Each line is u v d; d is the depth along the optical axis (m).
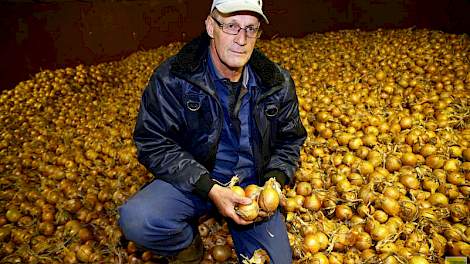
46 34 7.21
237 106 2.09
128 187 3.54
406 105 4.27
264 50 6.95
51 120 5.44
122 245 2.81
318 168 3.38
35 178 3.99
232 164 2.26
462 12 6.54
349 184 2.93
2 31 6.75
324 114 4.02
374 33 7.15
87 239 3.00
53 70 7.35
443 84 4.50
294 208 2.71
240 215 1.95
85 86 6.46
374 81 4.92
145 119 2.14
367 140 3.51
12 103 5.97
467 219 2.52
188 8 8.12
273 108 2.16
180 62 2.03
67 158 4.20
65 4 7.32
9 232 3.16
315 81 5.23
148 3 7.92
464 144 3.30
